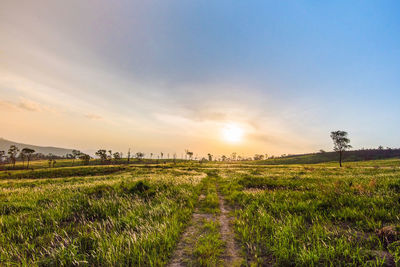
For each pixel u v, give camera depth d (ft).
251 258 12.87
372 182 30.71
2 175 149.07
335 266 10.99
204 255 13.11
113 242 13.88
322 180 44.62
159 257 12.89
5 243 15.01
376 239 13.62
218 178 70.54
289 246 13.20
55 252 12.91
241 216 21.26
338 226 16.60
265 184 43.57
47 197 29.81
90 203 24.35
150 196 30.66
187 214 22.30
